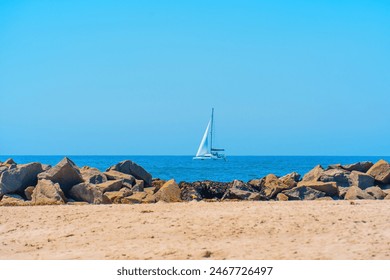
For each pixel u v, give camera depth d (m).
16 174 31.62
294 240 17.39
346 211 22.52
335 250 15.98
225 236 18.09
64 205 27.92
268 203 27.30
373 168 38.44
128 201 31.88
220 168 123.44
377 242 16.89
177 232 18.78
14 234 19.42
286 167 135.75
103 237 18.45
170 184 33.88
